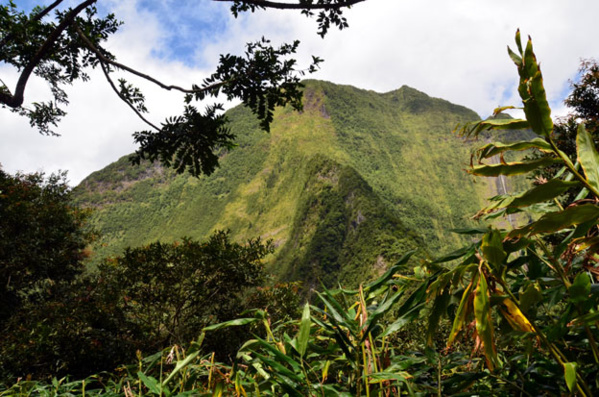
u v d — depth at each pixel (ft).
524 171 2.44
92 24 17.71
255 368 2.96
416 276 2.72
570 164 2.31
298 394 2.43
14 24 16.20
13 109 19.94
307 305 2.69
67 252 35.45
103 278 26.76
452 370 3.12
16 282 30.42
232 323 2.89
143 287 26.53
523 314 2.39
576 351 2.70
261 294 27.35
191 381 3.07
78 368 21.03
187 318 26.27
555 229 2.27
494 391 2.62
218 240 27.35
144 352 23.72
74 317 21.70
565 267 2.58
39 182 45.98
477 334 2.32
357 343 2.60
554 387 2.45
